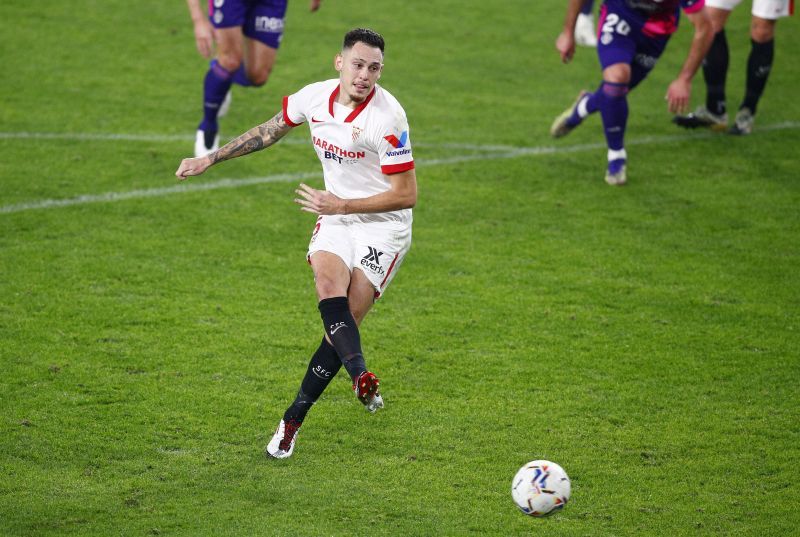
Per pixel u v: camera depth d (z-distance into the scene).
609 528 15.73
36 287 23.50
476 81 40.75
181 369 20.34
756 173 32.50
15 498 15.79
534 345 22.02
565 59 31.33
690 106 38.81
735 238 27.98
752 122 35.91
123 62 40.53
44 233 26.44
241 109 36.38
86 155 31.80
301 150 33.53
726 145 34.84
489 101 38.66
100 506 15.72
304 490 16.50
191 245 26.31
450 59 43.12
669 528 15.77
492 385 20.30
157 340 21.48
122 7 47.00
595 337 22.44
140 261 25.23
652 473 17.38
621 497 16.62
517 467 17.44
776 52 44.88
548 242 27.48
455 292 24.47
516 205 29.86
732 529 15.76
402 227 18.02
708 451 18.11
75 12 45.81
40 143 32.50
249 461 17.38
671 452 18.06
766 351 21.97
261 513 15.73
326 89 17.36
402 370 20.80
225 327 22.22
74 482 16.38
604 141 35.28
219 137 33.44
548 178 31.92
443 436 18.41
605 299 24.33
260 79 32.59
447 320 23.03
